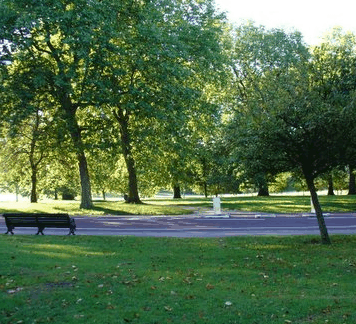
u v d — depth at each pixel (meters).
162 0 30.05
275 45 38.38
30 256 11.98
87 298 8.36
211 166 44.03
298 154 14.93
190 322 7.21
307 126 14.10
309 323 7.19
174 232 19.52
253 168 15.05
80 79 26.38
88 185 30.91
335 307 7.96
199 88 33.34
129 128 33.00
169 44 26.36
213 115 33.72
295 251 13.66
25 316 7.45
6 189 56.47
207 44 30.86
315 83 14.96
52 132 29.77
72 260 11.73
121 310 7.72
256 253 13.29
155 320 7.29
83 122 31.31
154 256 12.75
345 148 14.47
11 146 38.34
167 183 41.12
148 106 25.73
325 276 10.38
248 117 15.13
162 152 32.75
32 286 9.07
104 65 24.55
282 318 7.43
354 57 15.27
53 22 23.14
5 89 25.25
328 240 15.34
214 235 18.36
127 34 26.16
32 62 26.25
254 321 7.29
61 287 9.05
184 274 10.41
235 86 39.62
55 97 27.91
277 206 30.92
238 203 34.28
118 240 16.00
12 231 19.69
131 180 36.03
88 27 23.44
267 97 14.90
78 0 23.88
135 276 10.05
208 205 35.91
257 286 9.45
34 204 35.09
